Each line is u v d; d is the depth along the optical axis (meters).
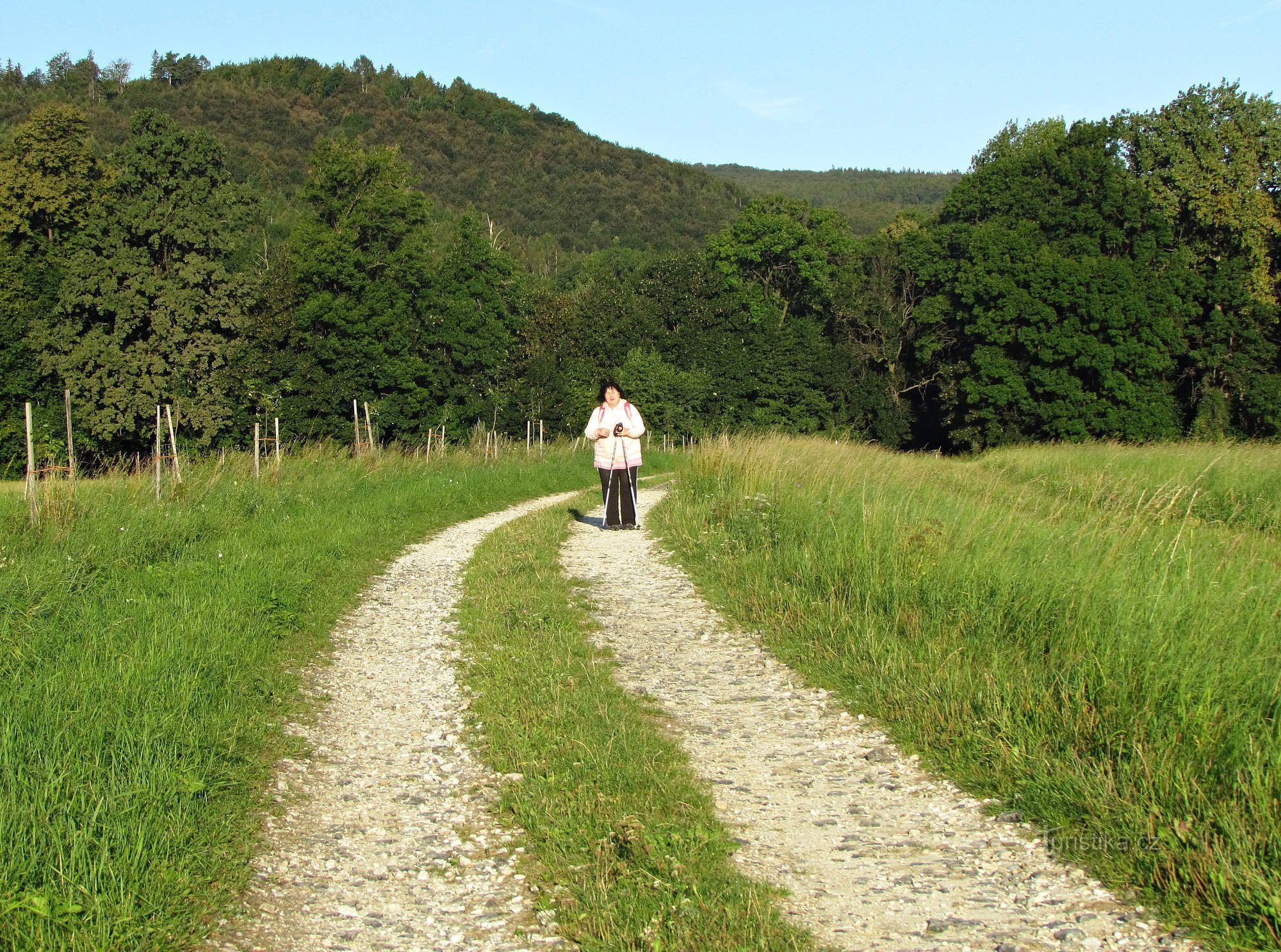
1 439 42.19
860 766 5.90
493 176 167.38
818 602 8.90
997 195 50.03
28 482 10.96
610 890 4.34
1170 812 4.62
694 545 12.45
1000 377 45.28
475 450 28.08
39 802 4.44
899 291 60.56
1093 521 10.33
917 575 8.65
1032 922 4.09
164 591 8.93
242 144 143.75
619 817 4.99
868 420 60.16
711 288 61.88
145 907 3.96
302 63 184.12
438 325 44.66
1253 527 13.84
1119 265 43.09
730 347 58.84
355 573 11.46
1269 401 42.09
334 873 4.59
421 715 6.82
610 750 5.89
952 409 52.59
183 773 5.05
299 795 5.43
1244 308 43.84
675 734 6.45
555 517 16.23
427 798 5.46
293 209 101.31
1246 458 18.62
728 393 58.25
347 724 6.64
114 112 135.25
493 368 46.53
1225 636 6.30
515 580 10.87
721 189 186.50
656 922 4.06
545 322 56.09
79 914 3.83
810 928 4.07
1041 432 45.56
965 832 4.98
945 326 53.00
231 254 42.38
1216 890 4.05
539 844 4.83
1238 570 8.23
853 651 7.73
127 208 38.28
